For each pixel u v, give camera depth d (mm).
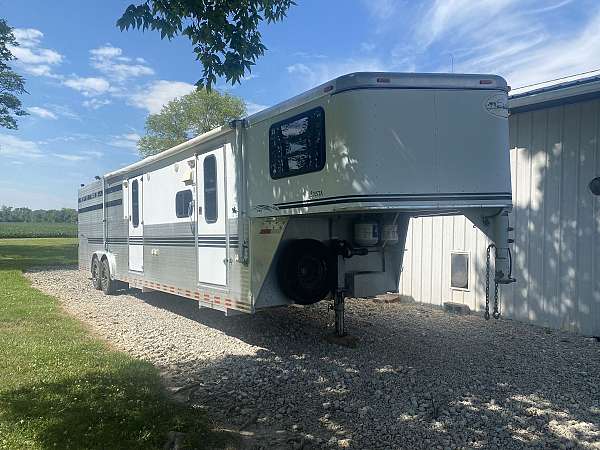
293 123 5312
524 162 7473
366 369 5281
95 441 3432
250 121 5977
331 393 4633
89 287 11930
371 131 4633
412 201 4715
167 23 4766
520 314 7520
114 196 10539
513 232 7613
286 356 5789
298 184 5258
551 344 6238
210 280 6773
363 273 6285
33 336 6332
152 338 6648
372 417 4105
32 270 16125
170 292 7988
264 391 4688
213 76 5062
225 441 3598
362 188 4617
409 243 9344
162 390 4590
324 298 6242
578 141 6773
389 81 4684
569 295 6898
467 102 4906
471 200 4898
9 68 22828
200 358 5734
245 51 5020
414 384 4828
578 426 3914
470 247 8203
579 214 6777
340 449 3572
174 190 7758
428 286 8961
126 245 9898
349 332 6832
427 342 6320
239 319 7805
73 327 7027
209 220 6770
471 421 4008
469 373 5133
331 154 4828
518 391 4637
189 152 7258
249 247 5953
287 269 5785
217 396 4559
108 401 4117
